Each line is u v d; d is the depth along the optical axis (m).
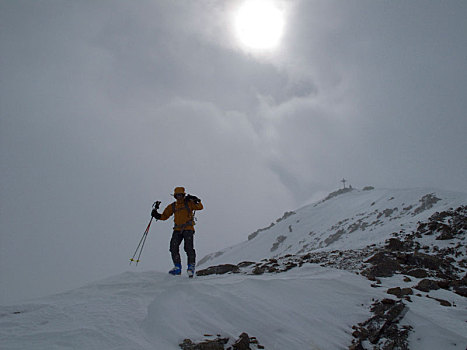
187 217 7.53
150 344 3.67
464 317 5.83
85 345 3.49
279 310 5.03
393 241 13.14
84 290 5.53
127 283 5.88
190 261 7.07
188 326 4.27
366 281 7.48
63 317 4.24
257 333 4.43
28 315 4.32
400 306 5.57
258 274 7.64
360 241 22.06
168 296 5.12
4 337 3.68
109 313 4.34
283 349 4.22
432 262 9.95
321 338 4.57
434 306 6.21
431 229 16.23
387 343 4.75
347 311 5.43
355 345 4.58
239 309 4.84
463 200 20.56
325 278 6.67
